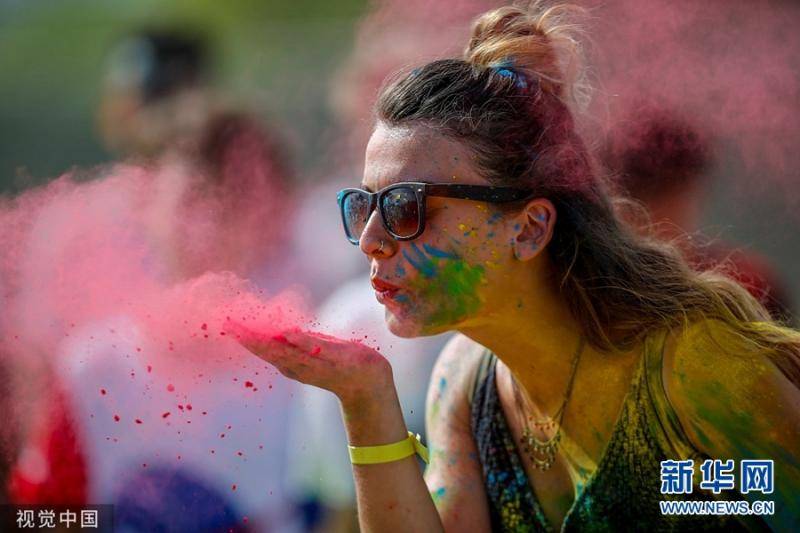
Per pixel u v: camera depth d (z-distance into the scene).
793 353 5.41
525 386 5.87
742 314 5.60
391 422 5.54
